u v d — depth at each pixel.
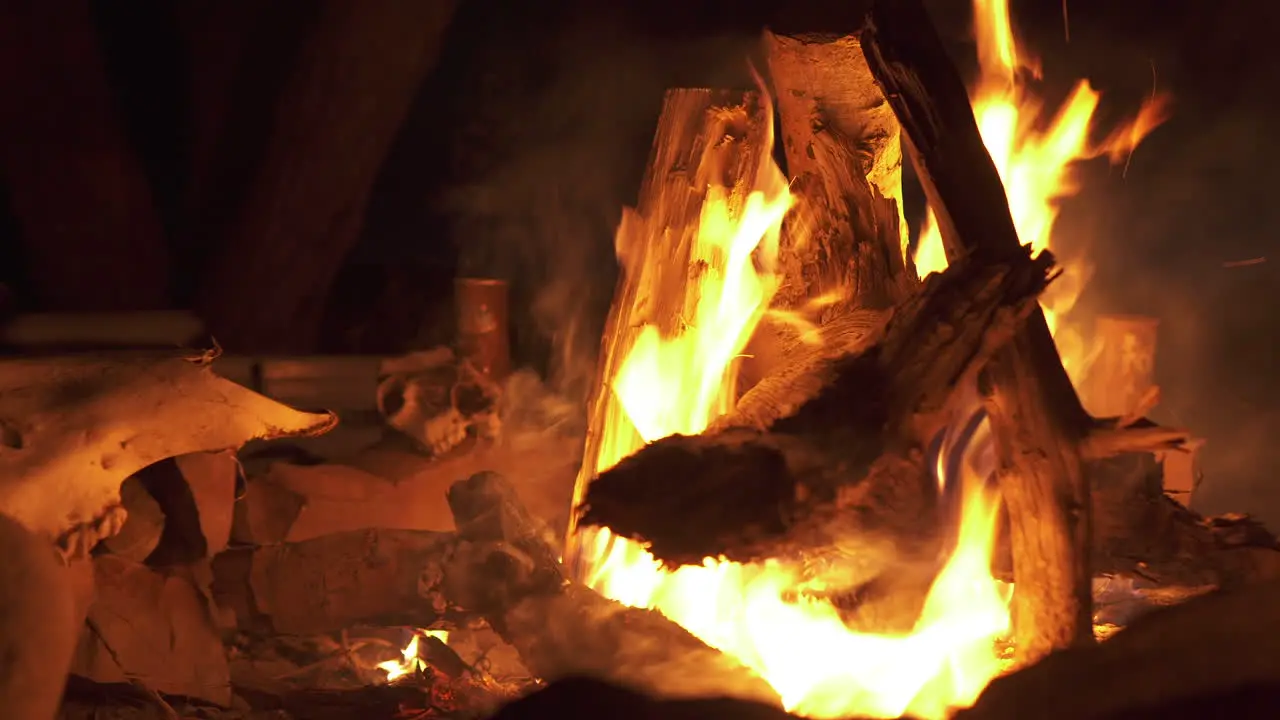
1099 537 3.77
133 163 5.84
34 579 1.67
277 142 5.96
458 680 3.34
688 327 3.50
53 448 2.87
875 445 2.31
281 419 3.20
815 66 3.24
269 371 4.77
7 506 2.73
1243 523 3.92
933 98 2.55
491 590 3.19
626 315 3.60
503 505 3.39
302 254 6.12
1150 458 3.89
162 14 6.49
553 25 8.30
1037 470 2.58
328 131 5.89
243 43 6.24
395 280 6.85
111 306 5.73
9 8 5.27
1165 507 3.84
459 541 3.38
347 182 6.07
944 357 2.40
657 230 3.54
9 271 5.86
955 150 2.55
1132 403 4.48
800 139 3.36
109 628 3.15
